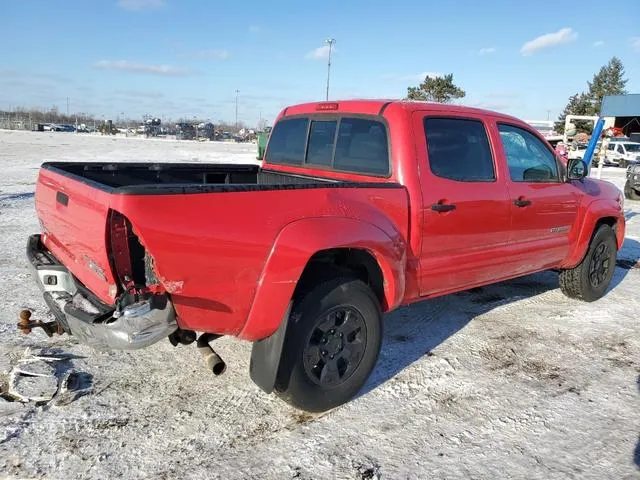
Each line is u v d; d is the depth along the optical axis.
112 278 2.73
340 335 3.41
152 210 2.61
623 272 7.45
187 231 2.71
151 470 2.81
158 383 3.72
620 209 6.11
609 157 34.75
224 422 3.29
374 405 3.57
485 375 4.07
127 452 2.95
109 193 2.63
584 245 5.60
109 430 3.14
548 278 6.98
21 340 4.23
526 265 5.03
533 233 4.95
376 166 4.06
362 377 3.54
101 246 2.72
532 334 4.93
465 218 4.21
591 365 4.32
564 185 5.29
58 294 3.38
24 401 3.37
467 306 5.67
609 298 6.16
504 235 4.62
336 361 3.39
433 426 3.35
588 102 62.75
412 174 3.87
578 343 4.76
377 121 4.07
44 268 3.50
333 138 4.51
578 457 3.08
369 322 3.51
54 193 3.49
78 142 44.91
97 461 2.86
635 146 34.25
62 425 3.15
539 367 4.25
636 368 4.29
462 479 2.85
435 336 4.79
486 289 6.36
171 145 48.91
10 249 7.19
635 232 10.58
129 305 2.65
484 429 3.33
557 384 3.97
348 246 3.26
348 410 3.50
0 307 4.94
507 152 4.70
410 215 3.84
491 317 5.35
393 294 3.66
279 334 3.12
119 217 2.68
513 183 4.65
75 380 3.66
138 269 2.80
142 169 4.66
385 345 4.55
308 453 3.02
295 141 4.98
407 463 2.96
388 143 3.97
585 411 3.59
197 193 2.75
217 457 2.95
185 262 2.73
